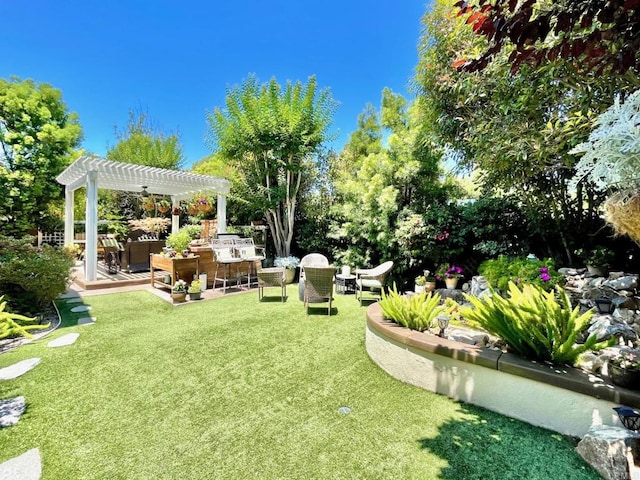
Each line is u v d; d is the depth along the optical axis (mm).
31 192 10562
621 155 1618
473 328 2859
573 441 1983
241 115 8438
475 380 2414
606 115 1754
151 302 5605
